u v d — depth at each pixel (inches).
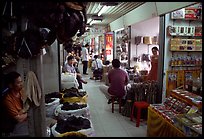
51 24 81.7
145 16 221.8
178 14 177.3
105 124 172.4
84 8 91.0
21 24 83.7
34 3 75.2
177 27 179.5
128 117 188.9
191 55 189.9
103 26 483.8
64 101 155.6
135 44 296.4
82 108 136.0
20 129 103.6
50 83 183.3
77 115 132.0
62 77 198.7
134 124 172.9
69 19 84.6
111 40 471.2
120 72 201.2
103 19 357.1
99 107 219.1
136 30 294.2
